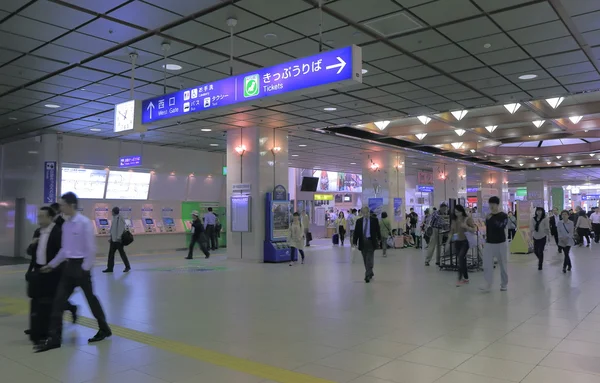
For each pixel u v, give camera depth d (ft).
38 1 19.53
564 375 13.05
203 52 25.76
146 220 57.52
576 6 20.13
